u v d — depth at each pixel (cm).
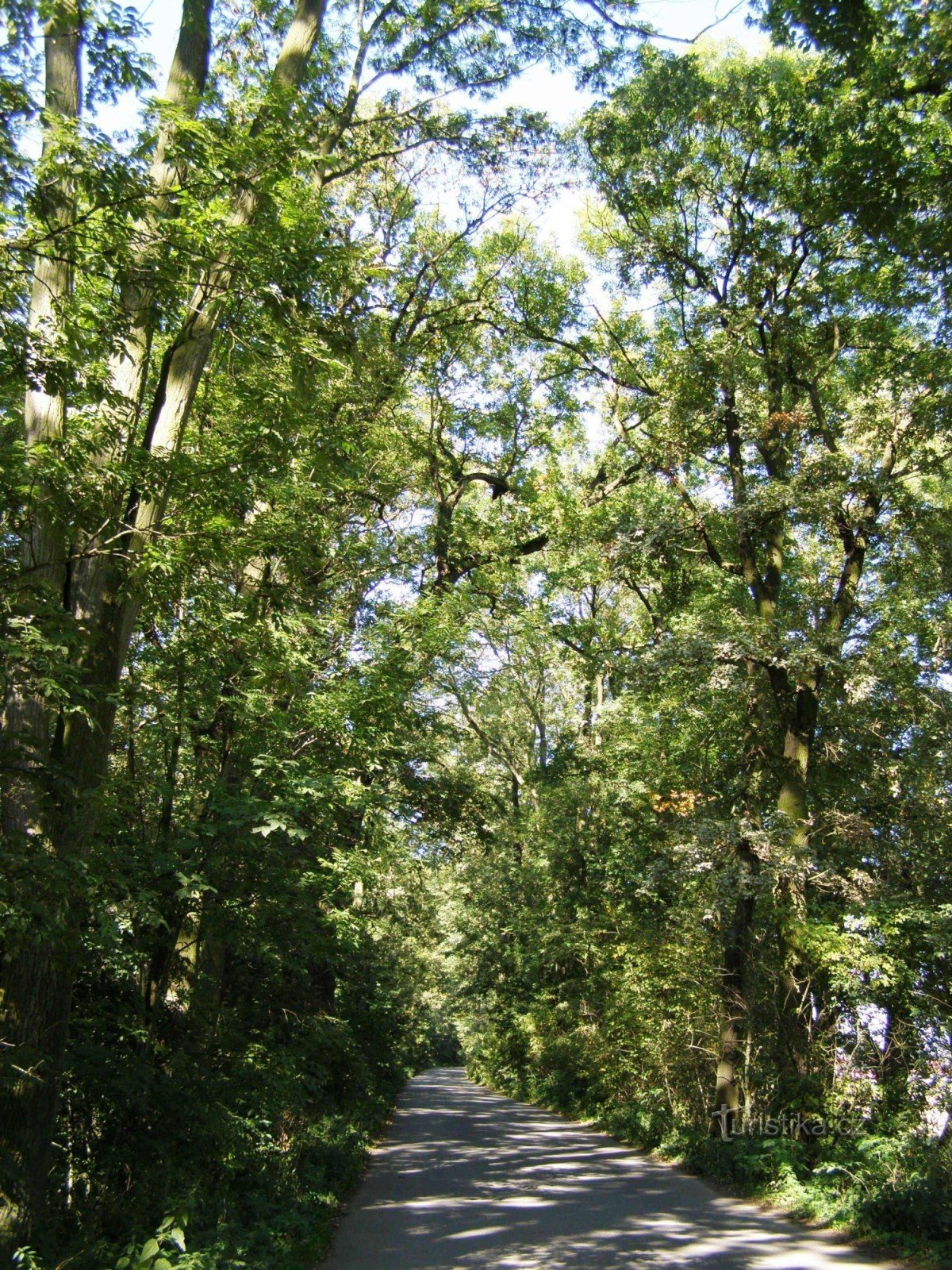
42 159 679
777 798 1598
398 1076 2991
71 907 616
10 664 587
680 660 1538
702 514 1653
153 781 888
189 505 767
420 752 1931
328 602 1362
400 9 1633
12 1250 602
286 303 759
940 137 1070
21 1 768
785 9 905
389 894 2291
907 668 1619
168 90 903
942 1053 1248
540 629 2072
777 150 1482
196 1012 953
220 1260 671
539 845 2720
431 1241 940
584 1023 2538
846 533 1536
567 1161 1608
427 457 2030
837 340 1638
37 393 773
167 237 707
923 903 1348
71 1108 784
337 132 1486
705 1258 880
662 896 1969
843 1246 947
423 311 2003
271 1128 1122
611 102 1627
